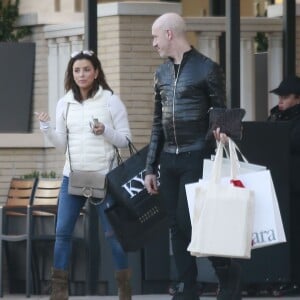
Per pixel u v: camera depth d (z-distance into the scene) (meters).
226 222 28.72
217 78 30.75
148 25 41.09
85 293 38.34
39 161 43.56
